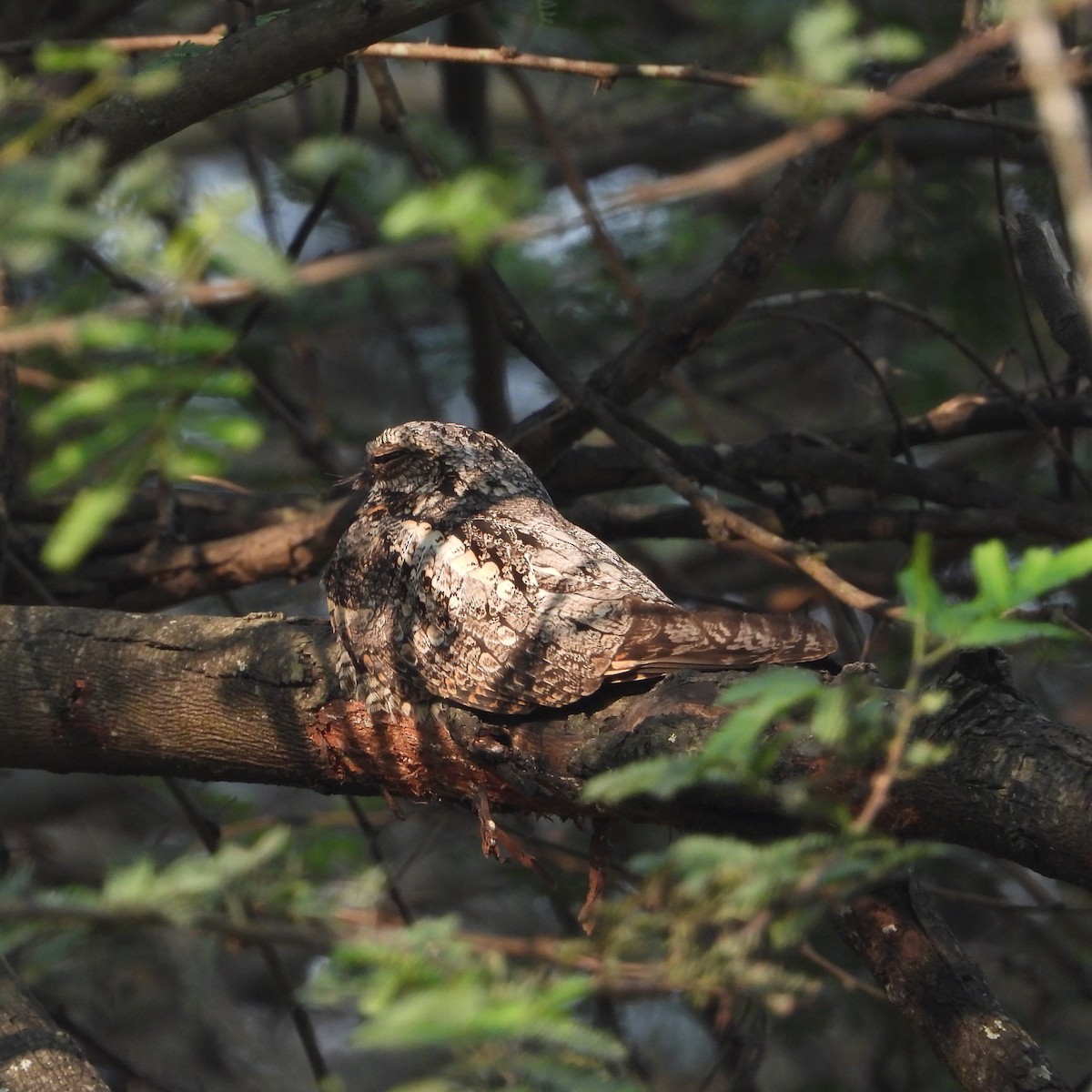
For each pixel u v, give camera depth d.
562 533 7.76
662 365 10.20
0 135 5.63
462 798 7.54
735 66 14.59
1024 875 11.80
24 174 4.37
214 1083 12.98
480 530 7.57
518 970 4.37
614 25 12.12
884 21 12.88
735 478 10.86
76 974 11.81
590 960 4.43
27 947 5.08
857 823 4.21
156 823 14.80
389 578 7.58
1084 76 7.24
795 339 15.48
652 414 16.23
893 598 12.50
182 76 7.68
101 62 5.31
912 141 14.99
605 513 11.07
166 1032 12.92
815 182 9.45
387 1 7.63
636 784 4.51
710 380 16.20
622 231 14.15
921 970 6.65
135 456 4.77
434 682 7.20
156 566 10.55
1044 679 13.77
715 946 4.21
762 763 4.59
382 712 7.43
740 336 15.02
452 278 12.84
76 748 8.10
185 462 4.79
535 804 7.16
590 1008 9.88
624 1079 4.18
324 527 10.34
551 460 10.40
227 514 11.29
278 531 10.46
